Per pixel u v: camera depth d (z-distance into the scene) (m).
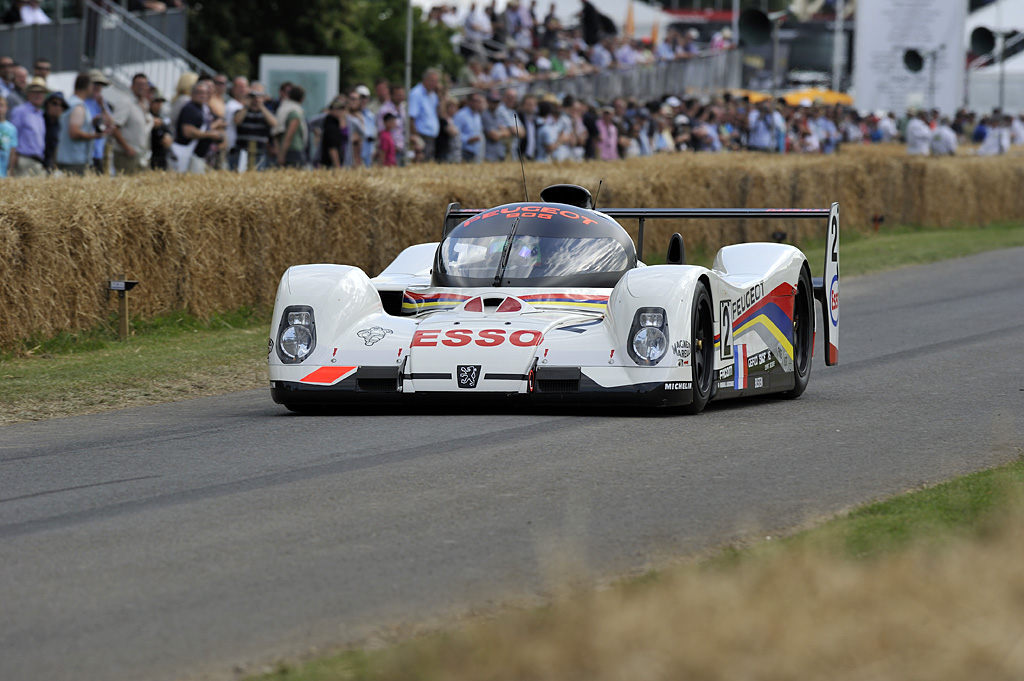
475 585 15.35
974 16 186.38
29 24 75.31
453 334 26.84
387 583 15.55
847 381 34.59
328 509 19.19
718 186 72.31
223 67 129.25
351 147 69.56
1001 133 130.50
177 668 13.05
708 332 27.77
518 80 105.56
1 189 42.81
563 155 80.00
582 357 26.09
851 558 15.63
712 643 11.43
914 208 97.38
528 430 25.22
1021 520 16.03
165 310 45.72
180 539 17.73
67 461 23.75
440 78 76.06
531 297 28.08
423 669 11.90
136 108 60.22
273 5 134.25
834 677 10.77
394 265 32.84
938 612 12.11
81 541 17.78
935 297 57.53
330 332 27.16
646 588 13.89
